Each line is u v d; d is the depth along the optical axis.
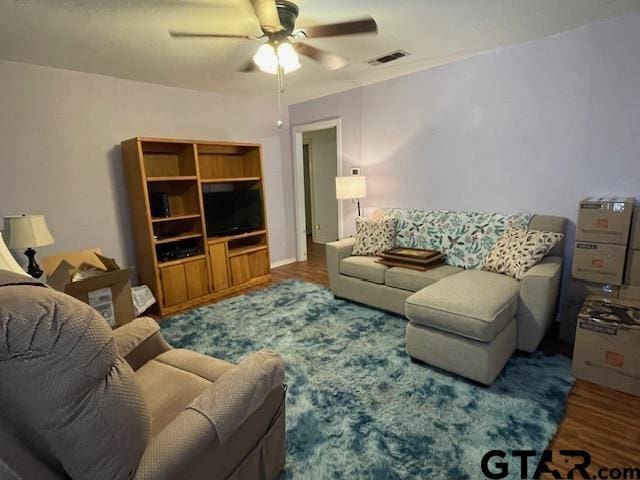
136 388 0.86
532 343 2.25
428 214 3.42
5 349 0.64
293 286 4.04
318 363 2.33
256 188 4.38
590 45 2.48
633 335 1.85
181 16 2.09
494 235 2.90
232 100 4.27
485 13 2.21
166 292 3.36
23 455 0.72
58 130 3.02
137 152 3.13
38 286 0.79
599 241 2.23
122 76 3.27
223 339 2.75
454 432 1.67
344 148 4.33
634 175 2.43
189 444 0.91
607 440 1.59
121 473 0.79
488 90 3.02
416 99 3.52
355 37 2.57
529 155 2.88
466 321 1.97
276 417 1.38
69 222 3.14
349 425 1.74
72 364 0.70
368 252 3.43
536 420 1.72
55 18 2.06
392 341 2.61
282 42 1.96
